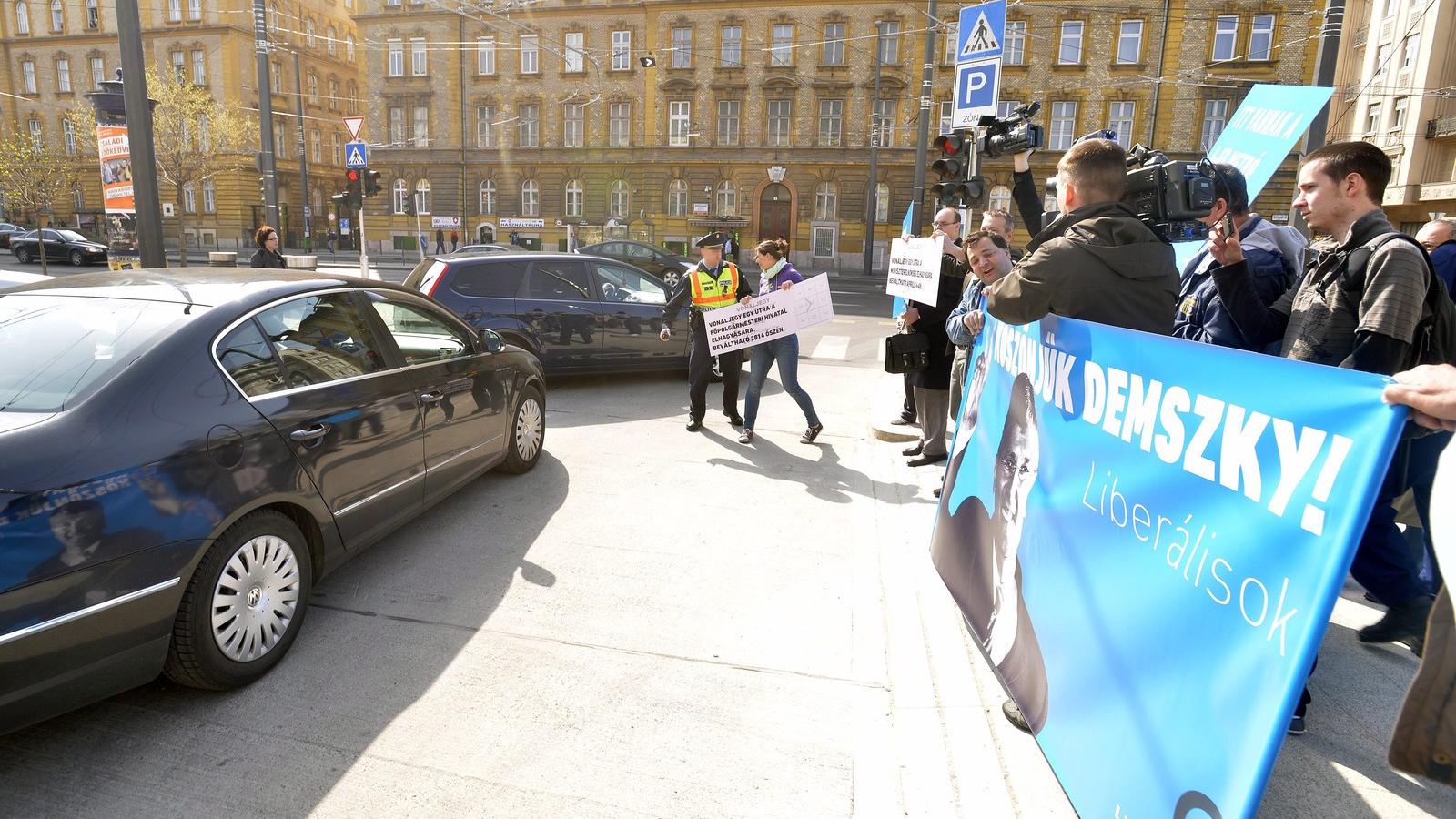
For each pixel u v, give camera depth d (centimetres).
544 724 276
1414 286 232
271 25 4819
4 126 5191
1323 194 257
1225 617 159
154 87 3697
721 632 342
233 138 4053
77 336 287
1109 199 265
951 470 365
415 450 400
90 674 240
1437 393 122
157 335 287
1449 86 2962
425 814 233
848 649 330
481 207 4134
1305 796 224
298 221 5159
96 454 244
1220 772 151
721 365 700
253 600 294
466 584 383
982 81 736
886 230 3628
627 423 713
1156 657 179
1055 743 220
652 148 3816
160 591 253
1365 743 248
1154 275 253
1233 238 274
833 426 718
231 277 356
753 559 419
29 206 3766
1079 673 213
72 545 231
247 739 266
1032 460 266
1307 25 3123
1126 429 207
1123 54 3291
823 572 404
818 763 258
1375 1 3344
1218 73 3203
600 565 407
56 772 249
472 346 478
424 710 284
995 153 696
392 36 4062
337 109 5556
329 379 349
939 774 249
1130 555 198
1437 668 134
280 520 306
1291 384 148
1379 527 282
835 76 3562
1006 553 280
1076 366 238
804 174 3669
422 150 4119
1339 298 251
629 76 3803
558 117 3947
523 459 544
